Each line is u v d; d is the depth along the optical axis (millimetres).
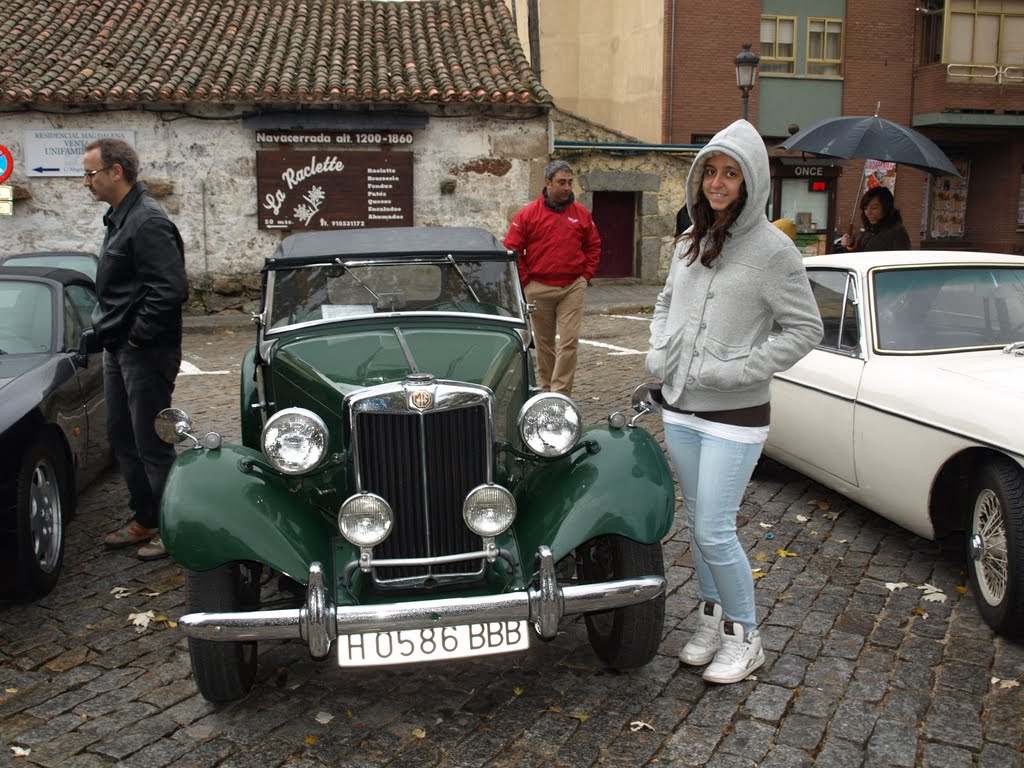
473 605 3180
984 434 3971
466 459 3488
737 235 3303
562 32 24406
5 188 11750
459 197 15031
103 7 16016
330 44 15922
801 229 22109
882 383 4734
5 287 5848
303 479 3662
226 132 14250
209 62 14797
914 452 4453
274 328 4391
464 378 3656
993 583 3982
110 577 4859
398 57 15547
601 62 24281
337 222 14766
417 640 3225
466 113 14758
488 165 15016
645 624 3547
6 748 3277
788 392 5555
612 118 24109
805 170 21953
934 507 4445
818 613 4230
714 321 3330
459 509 3510
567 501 3506
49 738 3348
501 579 3516
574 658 3893
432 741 3301
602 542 3844
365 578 3510
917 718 3350
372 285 4465
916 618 4156
